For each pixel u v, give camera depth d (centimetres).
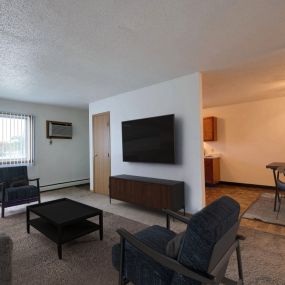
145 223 300
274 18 182
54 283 173
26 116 498
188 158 327
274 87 399
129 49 235
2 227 289
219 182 586
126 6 162
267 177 512
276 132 499
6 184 367
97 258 209
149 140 365
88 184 609
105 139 480
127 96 424
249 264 194
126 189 369
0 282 123
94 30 194
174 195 307
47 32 196
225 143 577
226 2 160
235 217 132
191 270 110
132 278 144
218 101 520
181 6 164
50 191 519
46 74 312
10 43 215
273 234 255
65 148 572
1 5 156
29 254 218
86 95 448
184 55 254
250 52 249
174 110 345
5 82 347
